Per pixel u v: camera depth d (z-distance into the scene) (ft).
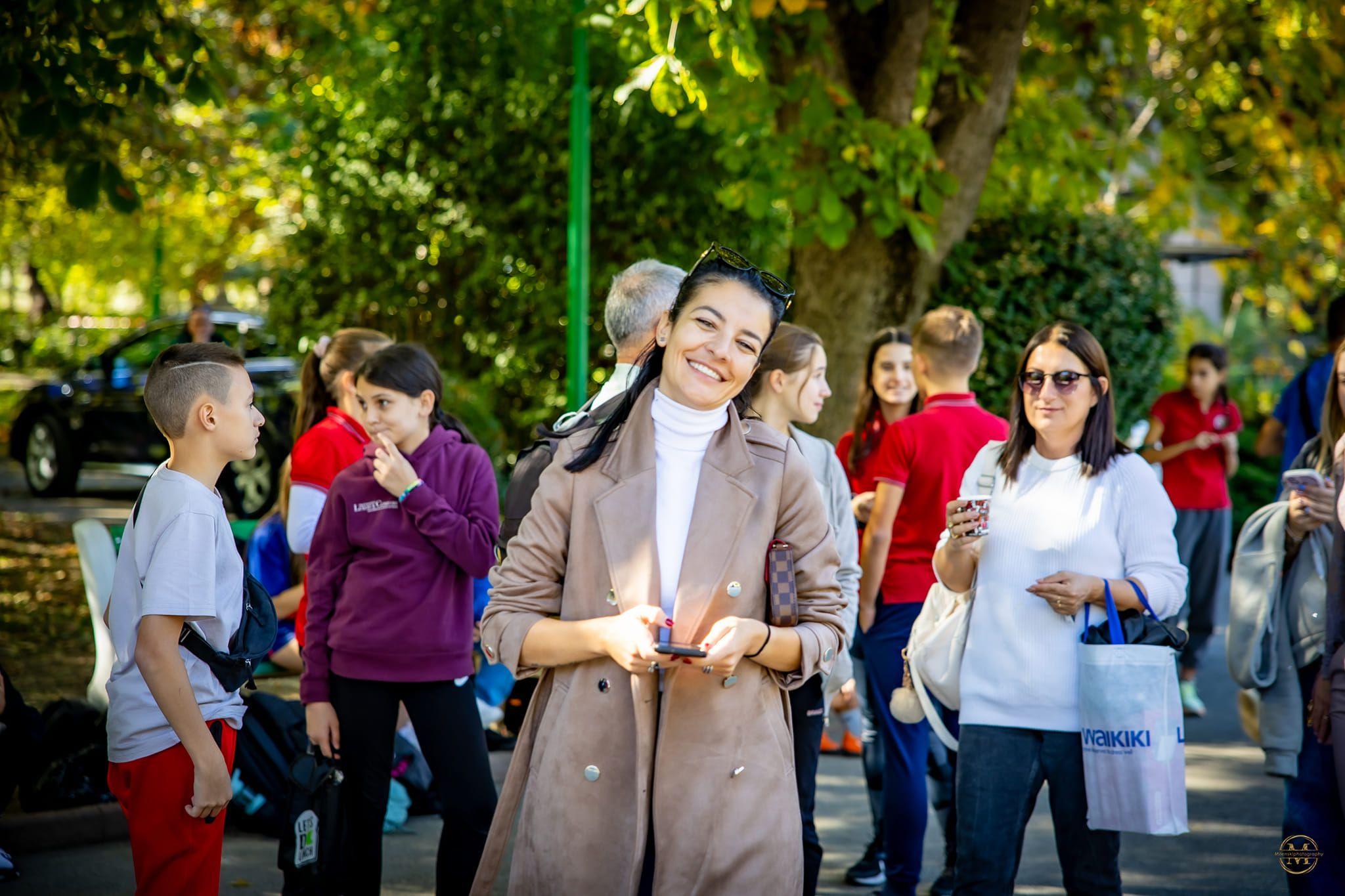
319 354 17.75
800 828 8.90
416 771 18.03
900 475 15.02
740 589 8.63
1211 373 26.08
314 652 13.04
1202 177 34.81
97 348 77.10
